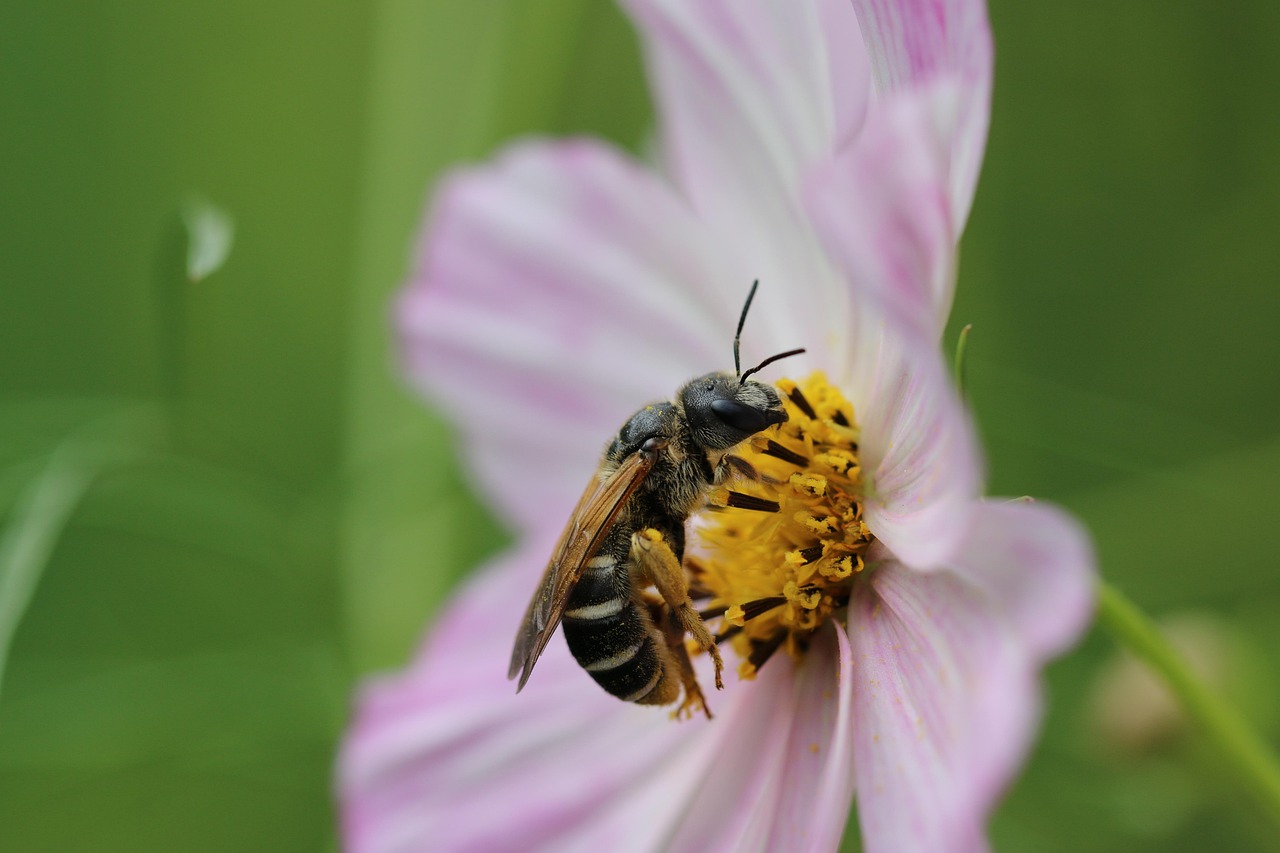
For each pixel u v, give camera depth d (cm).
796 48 14
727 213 15
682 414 14
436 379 16
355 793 15
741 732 14
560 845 15
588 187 16
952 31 13
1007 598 12
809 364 14
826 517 14
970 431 12
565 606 14
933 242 12
